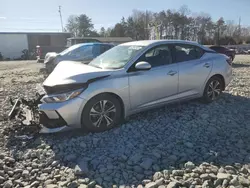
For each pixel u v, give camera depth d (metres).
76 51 10.02
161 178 2.84
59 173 3.05
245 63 18.59
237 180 2.74
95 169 3.12
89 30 67.62
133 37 70.31
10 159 3.32
